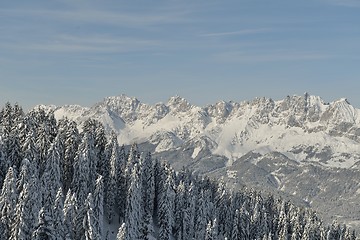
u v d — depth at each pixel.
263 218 157.88
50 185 101.25
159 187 139.12
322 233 163.75
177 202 136.12
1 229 84.62
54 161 107.75
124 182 127.62
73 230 88.19
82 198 110.44
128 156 139.50
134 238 116.00
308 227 158.75
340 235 172.50
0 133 110.25
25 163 95.00
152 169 137.75
